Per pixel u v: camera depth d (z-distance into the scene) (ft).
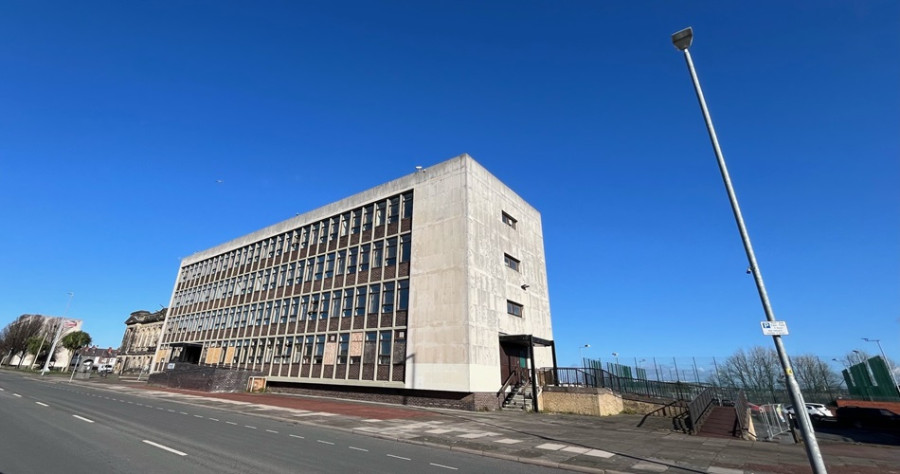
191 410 67.62
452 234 92.27
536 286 119.34
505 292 100.99
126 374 209.46
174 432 44.11
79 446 35.06
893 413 99.50
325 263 119.44
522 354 104.12
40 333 308.81
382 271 102.94
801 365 206.59
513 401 84.99
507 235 107.96
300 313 120.57
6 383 118.42
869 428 99.25
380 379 93.15
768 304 30.55
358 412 68.90
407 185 105.50
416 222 99.66
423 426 54.75
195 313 169.07
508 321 99.55
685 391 90.22
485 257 94.94
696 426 55.57
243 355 135.13
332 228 122.42
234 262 159.33
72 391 101.24
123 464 29.43
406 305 94.99
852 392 158.20
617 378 95.76
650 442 45.80
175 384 127.24
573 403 76.59
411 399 87.04
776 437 55.83
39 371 238.07
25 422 47.42
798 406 28.17
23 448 33.60
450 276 89.35
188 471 28.07
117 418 53.93
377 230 108.99
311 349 112.47
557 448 41.16
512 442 44.19
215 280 165.68
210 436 42.37
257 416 61.41
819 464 26.63
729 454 39.65
